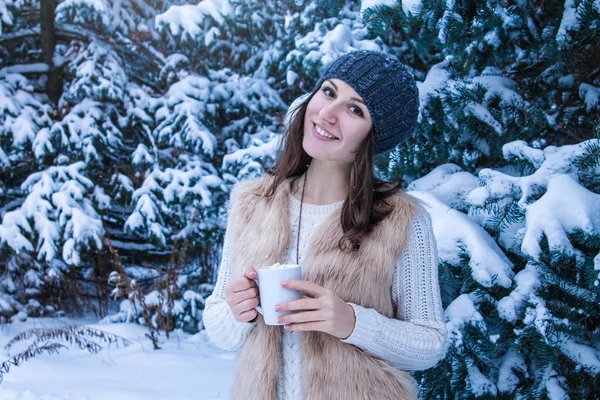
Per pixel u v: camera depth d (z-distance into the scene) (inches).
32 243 208.2
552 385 83.2
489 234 89.6
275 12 229.1
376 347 51.1
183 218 219.3
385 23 101.3
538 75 104.5
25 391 114.7
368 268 53.0
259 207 59.1
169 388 123.3
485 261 82.6
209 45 222.2
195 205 211.0
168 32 224.5
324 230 54.9
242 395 54.9
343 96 54.5
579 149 83.7
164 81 242.1
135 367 139.7
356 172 54.6
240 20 224.7
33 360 141.7
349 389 51.3
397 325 52.4
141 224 209.9
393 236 53.8
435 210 90.8
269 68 241.8
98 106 227.5
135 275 234.2
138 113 226.7
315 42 153.2
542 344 81.8
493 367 89.0
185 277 218.7
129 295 183.2
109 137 221.8
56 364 139.0
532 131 98.8
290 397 53.9
